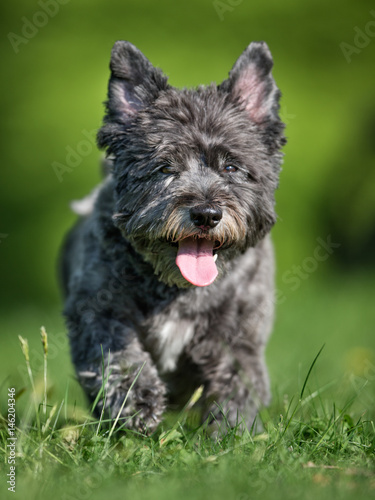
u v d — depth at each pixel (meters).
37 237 17.42
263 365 7.01
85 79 16.62
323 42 17.50
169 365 6.96
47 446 5.30
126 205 6.55
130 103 6.85
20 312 16.34
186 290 6.71
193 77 16.23
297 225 16.81
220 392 6.73
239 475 4.62
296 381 8.43
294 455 5.14
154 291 6.73
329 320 14.41
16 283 17.86
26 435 5.35
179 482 4.57
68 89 16.62
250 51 6.90
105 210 6.93
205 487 4.45
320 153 16.69
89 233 7.24
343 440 5.51
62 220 17.30
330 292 17.94
